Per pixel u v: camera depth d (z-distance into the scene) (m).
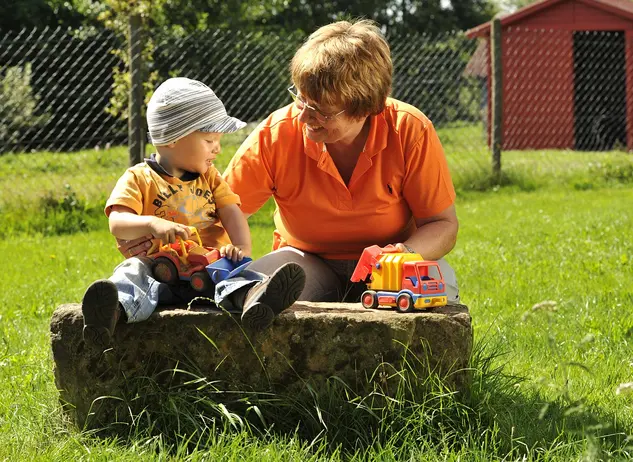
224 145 13.91
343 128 3.13
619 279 5.46
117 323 2.90
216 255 3.00
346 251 3.63
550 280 5.46
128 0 9.97
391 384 2.83
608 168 12.65
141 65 9.09
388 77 3.12
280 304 2.73
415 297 2.88
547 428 2.83
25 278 6.05
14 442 2.78
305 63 3.02
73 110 20.53
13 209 9.00
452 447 2.64
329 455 2.67
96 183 9.95
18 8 24.08
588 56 21.69
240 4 26.39
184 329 2.89
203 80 11.79
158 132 3.09
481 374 3.03
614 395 3.16
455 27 38.44
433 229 3.42
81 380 2.92
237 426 2.83
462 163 13.35
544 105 19.50
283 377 2.88
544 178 12.33
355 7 34.03
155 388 2.91
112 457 2.63
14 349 3.99
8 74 15.48
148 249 3.12
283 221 3.71
